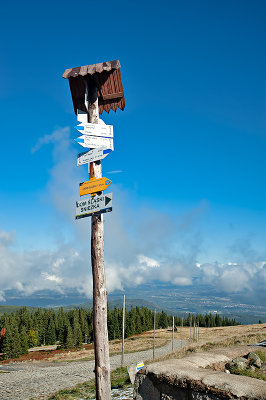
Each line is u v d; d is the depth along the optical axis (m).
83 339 114.00
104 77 7.80
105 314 6.81
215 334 87.00
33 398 19.78
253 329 85.81
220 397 5.46
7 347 80.06
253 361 8.66
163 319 136.88
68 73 7.67
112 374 23.89
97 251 6.97
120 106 8.50
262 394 5.09
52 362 62.69
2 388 25.62
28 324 107.00
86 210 7.13
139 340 88.62
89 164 7.43
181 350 23.30
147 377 6.91
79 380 29.69
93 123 7.50
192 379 6.01
